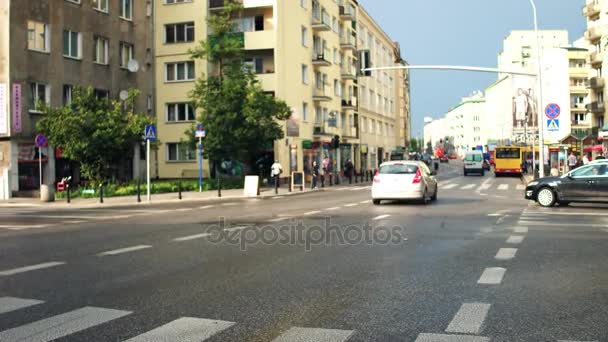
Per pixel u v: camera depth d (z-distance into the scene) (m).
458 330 4.88
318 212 16.92
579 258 8.41
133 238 11.34
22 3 29.09
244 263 8.23
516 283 6.73
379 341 4.61
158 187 30.45
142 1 38.41
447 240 10.46
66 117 26.70
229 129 34.16
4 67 28.34
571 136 40.06
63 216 17.78
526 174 54.22
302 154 45.97
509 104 112.62
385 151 80.81
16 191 28.58
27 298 6.23
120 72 36.25
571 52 88.19
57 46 31.20
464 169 58.44
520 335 4.72
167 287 6.69
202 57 35.75
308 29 48.06
